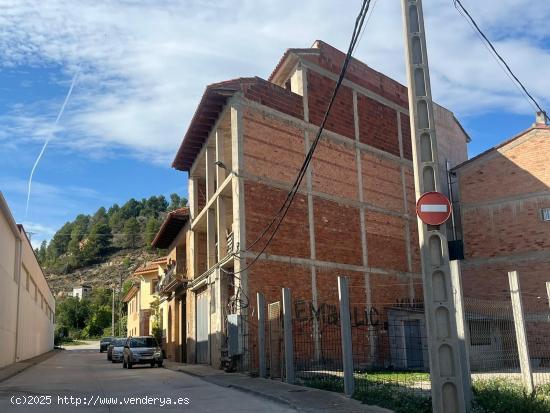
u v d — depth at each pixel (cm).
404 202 2941
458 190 2964
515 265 2712
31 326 3966
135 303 6034
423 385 1423
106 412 1107
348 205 2628
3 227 2555
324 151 2584
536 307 2586
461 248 2884
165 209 17438
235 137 2269
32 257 3741
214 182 2758
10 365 2812
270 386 1525
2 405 1228
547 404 963
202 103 2428
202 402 1268
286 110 2473
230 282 2434
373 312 2584
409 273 2841
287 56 2586
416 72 910
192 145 2870
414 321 2447
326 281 2423
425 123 892
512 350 2327
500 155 2858
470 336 2255
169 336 3772
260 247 2225
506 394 1038
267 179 2314
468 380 1020
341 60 2783
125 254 14625
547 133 2742
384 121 2961
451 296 845
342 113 2728
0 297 2547
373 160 2828
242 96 2322
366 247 2655
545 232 2662
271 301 2202
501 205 2811
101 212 17488
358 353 2470
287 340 1636
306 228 2408
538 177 2731
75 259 14612
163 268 4600
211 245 2683
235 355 2089
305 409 1101
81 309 10544
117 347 3484
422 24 926
